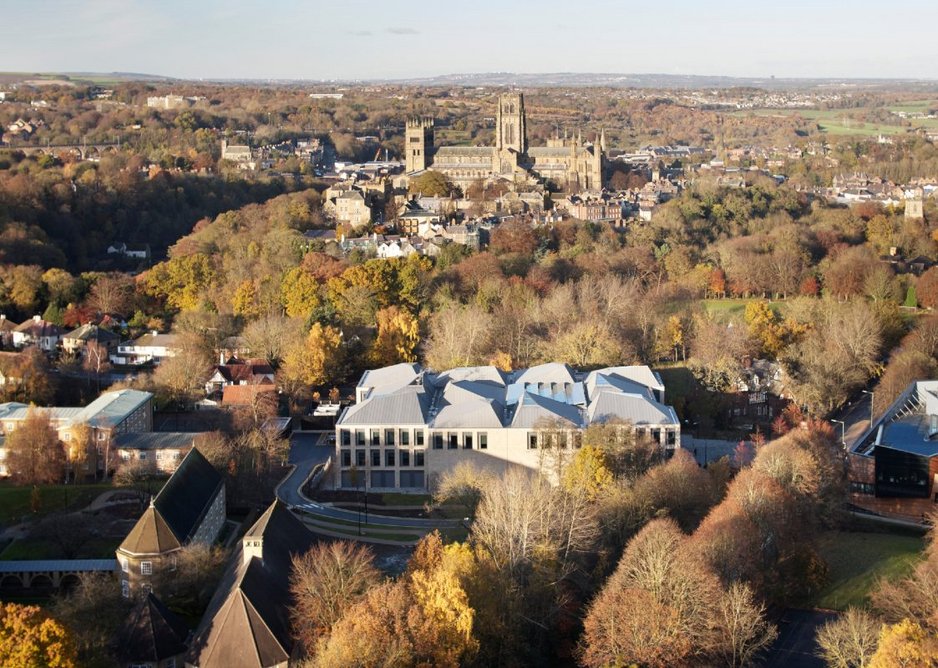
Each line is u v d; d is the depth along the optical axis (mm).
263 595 190875
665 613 186375
